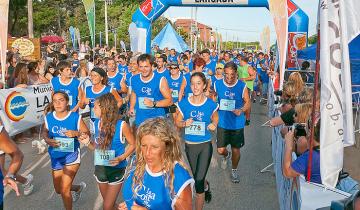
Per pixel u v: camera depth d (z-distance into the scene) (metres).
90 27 13.75
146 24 14.33
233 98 5.72
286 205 3.79
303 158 3.03
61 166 4.27
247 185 5.68
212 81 7.01
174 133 2.30
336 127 2.68
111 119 3.71
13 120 7.93
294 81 5.39
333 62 2.65
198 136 4.52
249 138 8.78
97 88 6.16
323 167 2.71
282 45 5.85
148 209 2.36
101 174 3.83
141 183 2.35
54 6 45.12
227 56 13.16
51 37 28.84
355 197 1.97
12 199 5.07
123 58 11.84
